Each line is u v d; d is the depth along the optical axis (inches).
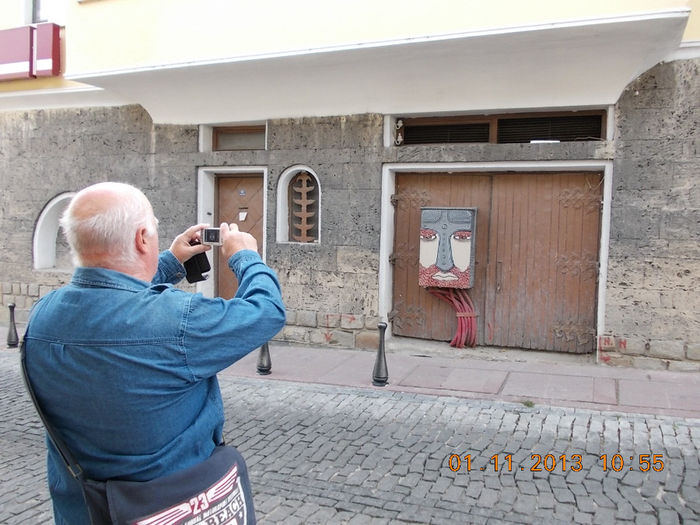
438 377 252.5
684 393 221.1
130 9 308.8
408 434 192.7
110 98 348.2
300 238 320.8
